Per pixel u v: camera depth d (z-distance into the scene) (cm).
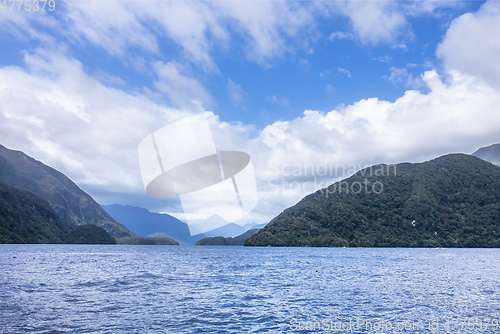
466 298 3369
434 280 4862
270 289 3903
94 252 14288
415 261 9275
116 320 2369
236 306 2923
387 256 12019
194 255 12312
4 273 5066
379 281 4719
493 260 9888
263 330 2211
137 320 2383
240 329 2223
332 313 2688
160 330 2166
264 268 6800
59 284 4041
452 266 7525
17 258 8806
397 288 4028
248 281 4644
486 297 3438
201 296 3391
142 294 3444
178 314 2594
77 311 2608
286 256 11800
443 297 3419
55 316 2434
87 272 5572
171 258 10262
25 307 2697
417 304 3055
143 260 9131
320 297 3388
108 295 3344
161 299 3184
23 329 2109
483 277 5309
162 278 4875
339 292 3709
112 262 8169
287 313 2680
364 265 7744
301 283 4462
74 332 2073
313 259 10062
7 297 3102
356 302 3136
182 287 3981
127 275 5197
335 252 15450
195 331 2162
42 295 3253
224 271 6103
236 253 14262
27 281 4212
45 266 6575
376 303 3094
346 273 5869
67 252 13688
